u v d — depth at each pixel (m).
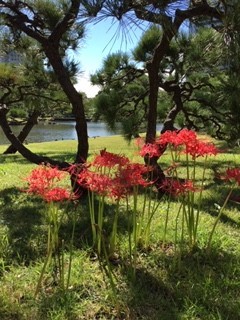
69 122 46.38
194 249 3.68
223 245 3.84
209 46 4.53
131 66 7.09
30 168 8.06
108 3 3.21
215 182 6.47
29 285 3.11
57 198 2.95
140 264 3.46
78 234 4.05
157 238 3.91
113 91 6.83
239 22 3.52
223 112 6.23
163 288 3.09
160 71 6.94
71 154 11.21
